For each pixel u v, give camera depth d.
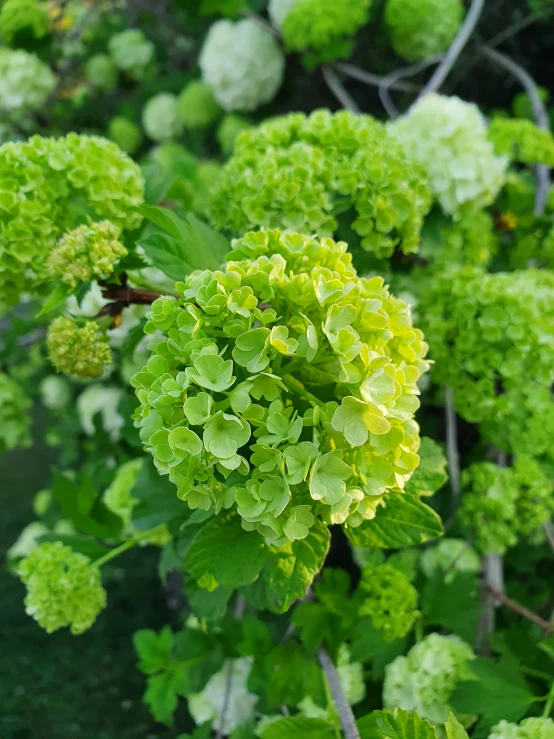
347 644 0.29
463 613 0.26
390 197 0.25
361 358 0.16
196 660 0.31
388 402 0.16
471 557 0.34
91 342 0.21
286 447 0.15
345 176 0.24
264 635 0.29
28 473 0.96
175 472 0.15
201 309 0.17
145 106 0.67
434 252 0.30
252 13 0.53
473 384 0.27
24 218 0.22
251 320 0.16
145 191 0.28
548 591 0.38
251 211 0.24
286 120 0.27
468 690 0.23
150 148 0.70
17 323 0.42
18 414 0.41
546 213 0.40
